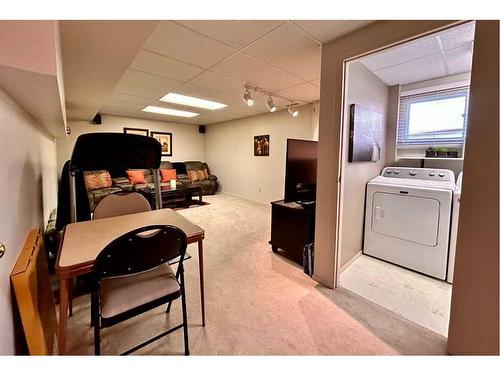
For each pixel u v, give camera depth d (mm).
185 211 4938
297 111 4723
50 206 3160
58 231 2139
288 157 2463
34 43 889
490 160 1179
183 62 2516
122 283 1317
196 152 7441
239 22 1742
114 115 5789
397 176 2910
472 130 1237
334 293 2039
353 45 1814
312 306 1856
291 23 1722
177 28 1836
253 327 1621
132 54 1898
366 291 2072
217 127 7055
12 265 1121
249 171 6066
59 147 5227
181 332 1568
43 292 1361
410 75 2764
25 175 1575
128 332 1554
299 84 3252
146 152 2184
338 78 1941
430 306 1871
